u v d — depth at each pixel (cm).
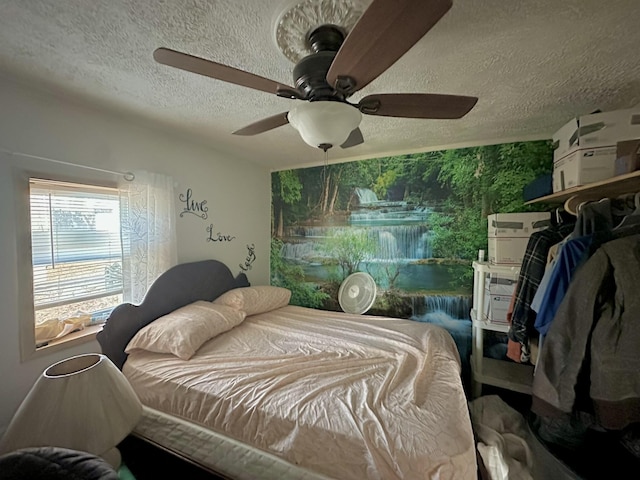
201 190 236
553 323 125
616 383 105
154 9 89
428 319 248
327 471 98
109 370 104
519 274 173
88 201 169
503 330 187
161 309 191
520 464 135
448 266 241
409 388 126
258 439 111
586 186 143
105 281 178
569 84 136
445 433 99
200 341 166
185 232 223
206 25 97
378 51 74
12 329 134
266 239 316
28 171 139
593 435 125
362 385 129
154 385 137
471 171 230
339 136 100
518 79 132
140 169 188
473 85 138
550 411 121
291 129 198
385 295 264
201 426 123
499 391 218
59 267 157
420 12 62
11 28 98
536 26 97
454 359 159
